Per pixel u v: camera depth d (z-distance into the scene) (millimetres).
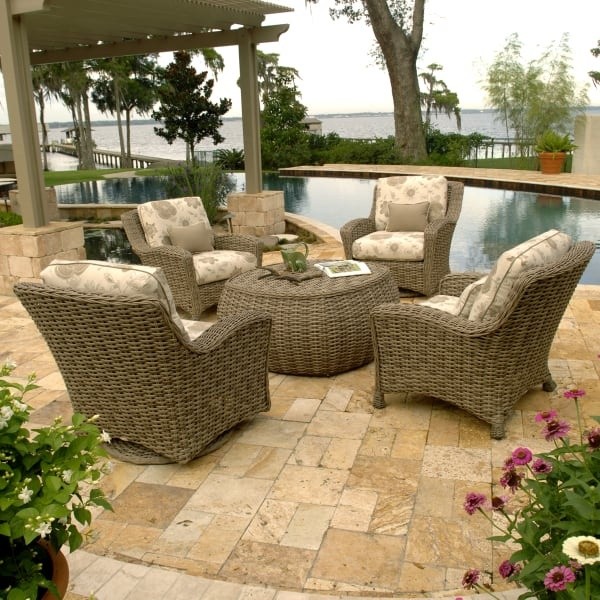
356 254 5336
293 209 10891
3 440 1397
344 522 2355
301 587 2025
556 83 14391
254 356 3029
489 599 1883
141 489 2633
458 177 12648
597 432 1633
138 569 2096
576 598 1210
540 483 1626
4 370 1624
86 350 2639
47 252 5633
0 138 24781
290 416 3248
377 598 1939
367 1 16438
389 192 5805
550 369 3672
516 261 2721
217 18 7312
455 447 2869
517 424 3051
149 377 2604
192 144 19891
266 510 2453
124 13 6848
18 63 5398
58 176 16797
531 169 14672
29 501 1342
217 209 9656
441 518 2354
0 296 5832
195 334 3166
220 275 4938
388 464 2748
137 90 29516
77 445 1462
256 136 8062
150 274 2484
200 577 2062
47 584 1349
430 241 5055
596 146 12977
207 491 2600
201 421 2775
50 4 5242
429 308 3043
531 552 1492
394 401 3387
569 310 4777
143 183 14695
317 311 3574
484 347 2826
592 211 9398
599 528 1376
